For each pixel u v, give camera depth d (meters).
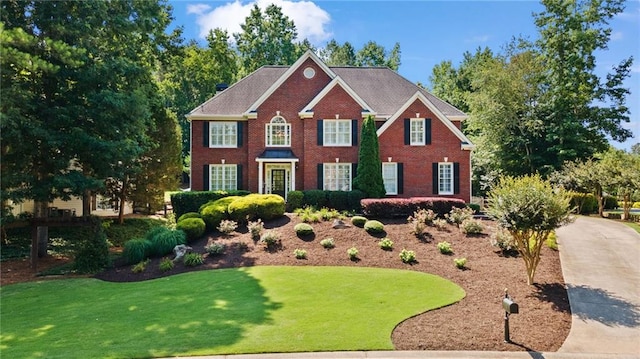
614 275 12.03
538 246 11.30
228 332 8.41
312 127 24.89
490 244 15.07
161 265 14.45
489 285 11.44
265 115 25.75
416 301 10.27
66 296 11.79
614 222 21.41
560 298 10.36
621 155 24.80
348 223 17.80
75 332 8.64
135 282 13.28
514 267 12.89
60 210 24.62
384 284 11.71
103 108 16.34
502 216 11.27
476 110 39.16
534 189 11.11
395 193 24.41
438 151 24.59
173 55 28.39
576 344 8.02
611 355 7.61
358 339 8.06
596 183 24.56
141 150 18.34
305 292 11.09
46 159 16.09
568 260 13.45
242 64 55.59
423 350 7.70
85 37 16.45
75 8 16.56
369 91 28.38
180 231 16.81
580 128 33.25
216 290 11.50
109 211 31.03
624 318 9.20
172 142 26.95
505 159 36.69
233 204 18.31
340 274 12.78
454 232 16.62
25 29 15.47
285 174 26.27
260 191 24.80
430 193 24.50
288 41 54.97
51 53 14.94
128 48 20.00
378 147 23.23
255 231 16.83
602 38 33.81
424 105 24.62
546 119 34.75
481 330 8.56
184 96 51.09
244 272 13.30
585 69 34.28
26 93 14.20
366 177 22.70
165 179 26.91
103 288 12.67
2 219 14.91
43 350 7.72
